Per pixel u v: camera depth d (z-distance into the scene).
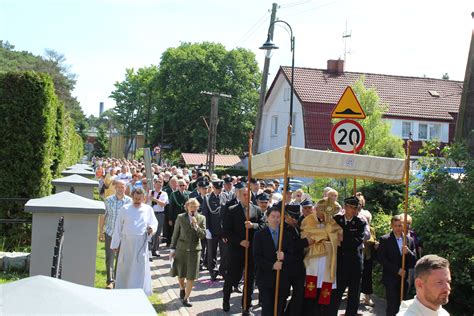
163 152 59.81
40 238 6.98
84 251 7.01
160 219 14.45
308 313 7.88
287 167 7.10
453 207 9.88
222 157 56.38
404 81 44.38
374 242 9.91
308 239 7.73
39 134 12.69
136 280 8.97
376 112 28.31
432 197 10.69
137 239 9.02
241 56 57.22
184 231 9.59
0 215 12.32
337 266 8.07
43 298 2.38
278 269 7.36
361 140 10.02
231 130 56.12
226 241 9.31
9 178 12.45
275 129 46.19
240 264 9.20
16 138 12.56
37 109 12.70
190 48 57.50
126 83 87.31
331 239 7.79
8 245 12.00
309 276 7.77
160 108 58.59
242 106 56.72
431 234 9.85
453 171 10.68
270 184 16.69
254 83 57.56
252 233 9.12
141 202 9.17
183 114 56.28
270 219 7.64
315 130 39.50
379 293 11.21
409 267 8.39
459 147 10.93
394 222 8.47
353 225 8.35
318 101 40.09
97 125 142.00
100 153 108.75
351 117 10.05
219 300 10.05
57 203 6.98
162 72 58.00
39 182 12.66
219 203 11.88
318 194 19.88
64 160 19.11
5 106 12.56
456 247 9.29
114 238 9.06
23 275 9.64
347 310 8.38
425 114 41.62
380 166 7.43
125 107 87.25
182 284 9.76
